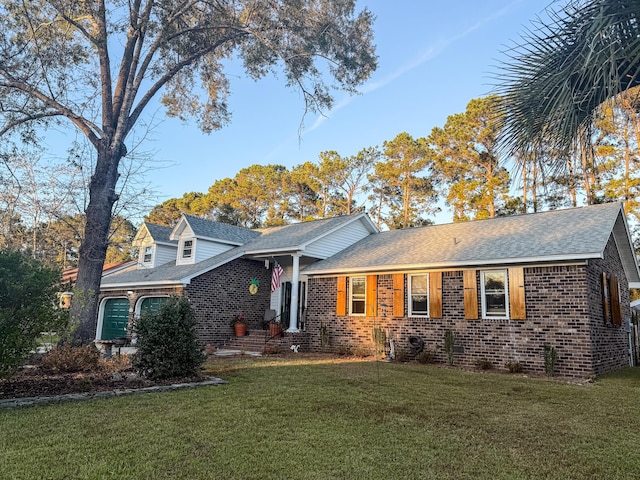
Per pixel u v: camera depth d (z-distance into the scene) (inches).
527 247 486.0
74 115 497.4
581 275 436.5
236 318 715.4
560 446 195.8
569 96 138.0
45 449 177.5
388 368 449.1
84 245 478.0
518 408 269.9
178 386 316.8
